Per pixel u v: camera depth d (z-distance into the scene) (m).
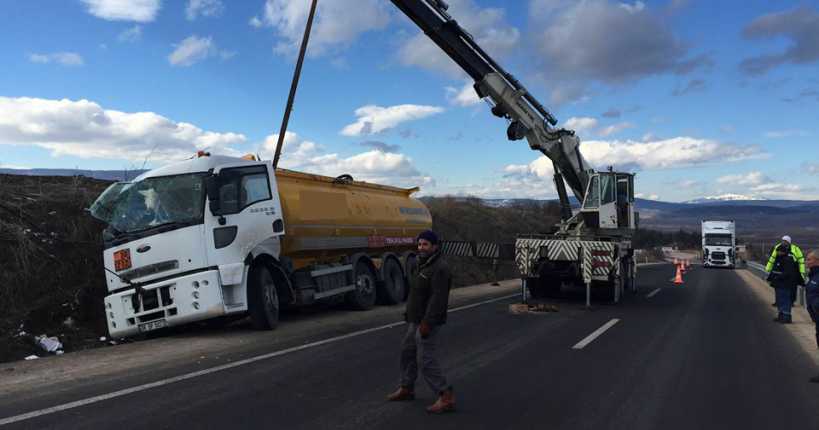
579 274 15.81
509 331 10.97
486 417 5.63
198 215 9.98
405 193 18.97
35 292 10.46
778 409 6.04
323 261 13.62
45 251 11.23
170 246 9.88
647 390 6.72
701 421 5.61
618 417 5.70
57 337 9.82
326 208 13.45
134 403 5.98
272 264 11.33
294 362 7.99
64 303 10.66
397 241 16.88
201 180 10.17
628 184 18.03
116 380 6.98
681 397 6.45
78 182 14.59
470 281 25.12
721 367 8.02
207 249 9.91
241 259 10.23
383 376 7.19
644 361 8.34
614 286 16.03
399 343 9.48
